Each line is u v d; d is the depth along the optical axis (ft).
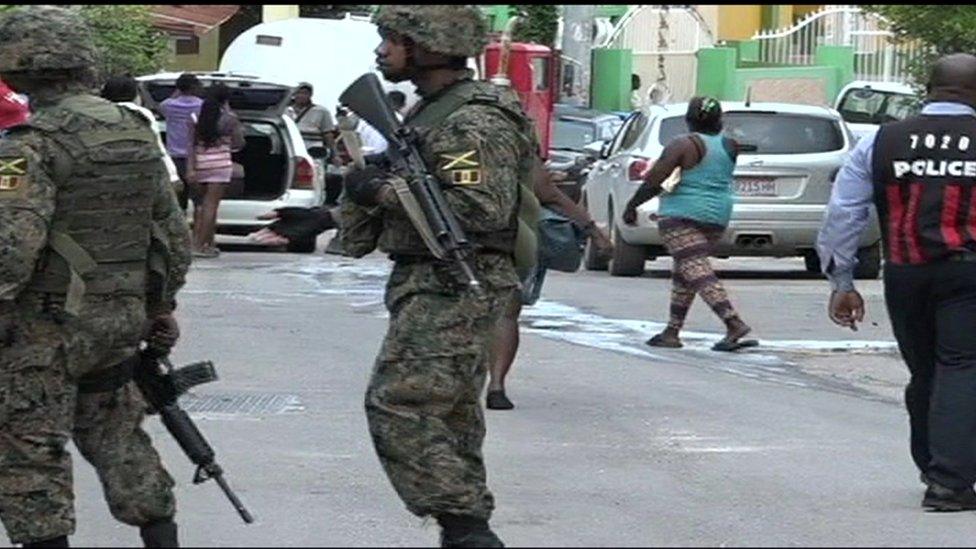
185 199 123.75
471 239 38.78
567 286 111.65
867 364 80.84
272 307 95.96
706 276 83.05
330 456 56.95
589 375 74.90
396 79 39.52
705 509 50.78
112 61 139.74
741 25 265.95
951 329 50.85
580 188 93.15
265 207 130.31
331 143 148.15
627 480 54.60
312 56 179.52
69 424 39.83
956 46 101.91
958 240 50.42
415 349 38.78
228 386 69.72
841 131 116.06
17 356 39.19
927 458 52.70
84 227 39.32
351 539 45.91
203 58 227.20
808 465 57.41
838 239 52.65
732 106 115.85
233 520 47.96
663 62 235.20
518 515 49.42
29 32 39.32
